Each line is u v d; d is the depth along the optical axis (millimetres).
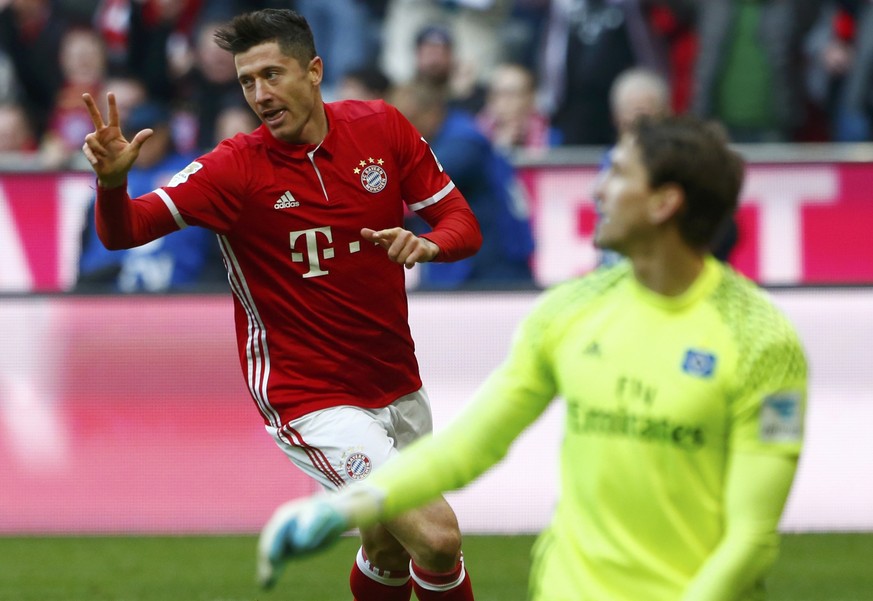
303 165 14469
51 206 28766
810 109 34344
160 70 36469
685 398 8594
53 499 25609
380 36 36562
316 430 14688
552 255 28203
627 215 8734
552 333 9078
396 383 15242
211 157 14359
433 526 14055
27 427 25641
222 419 25375
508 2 36531
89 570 22406
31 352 25547
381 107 15148
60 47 36719
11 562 23062
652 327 8773
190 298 25391
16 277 28844
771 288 25297
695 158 8609
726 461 8641
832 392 25234
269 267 14656
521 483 25344
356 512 8344
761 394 8445
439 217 15195
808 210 28016
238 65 14289
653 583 8617
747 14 33281
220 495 25422
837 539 24531
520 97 33938
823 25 34562
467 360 25281
